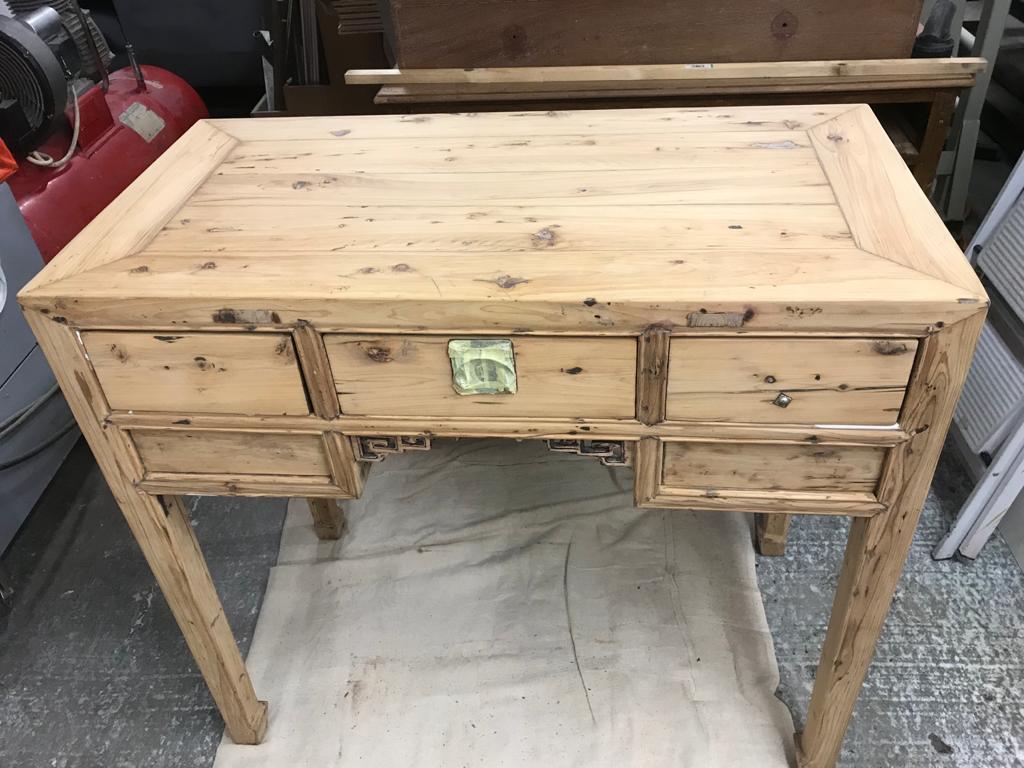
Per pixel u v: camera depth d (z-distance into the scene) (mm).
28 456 1610
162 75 2227
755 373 863
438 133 1239
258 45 2709
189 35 2701
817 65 1623
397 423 957
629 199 1020
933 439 876
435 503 1709
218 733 1333
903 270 838
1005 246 1482
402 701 1340
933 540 1565
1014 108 2484
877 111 1865
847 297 797
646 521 1634
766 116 1220
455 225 984
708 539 1586
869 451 913
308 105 2271
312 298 855
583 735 1272
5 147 1467
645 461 958
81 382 952
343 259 923
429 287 856
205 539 1682
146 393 960
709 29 1626
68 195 1805
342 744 1287
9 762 1312
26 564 1663
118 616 1543
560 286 848
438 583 1536
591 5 1610
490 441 1867
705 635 1411
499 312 844
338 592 1531
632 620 1444
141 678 1429
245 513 1733
